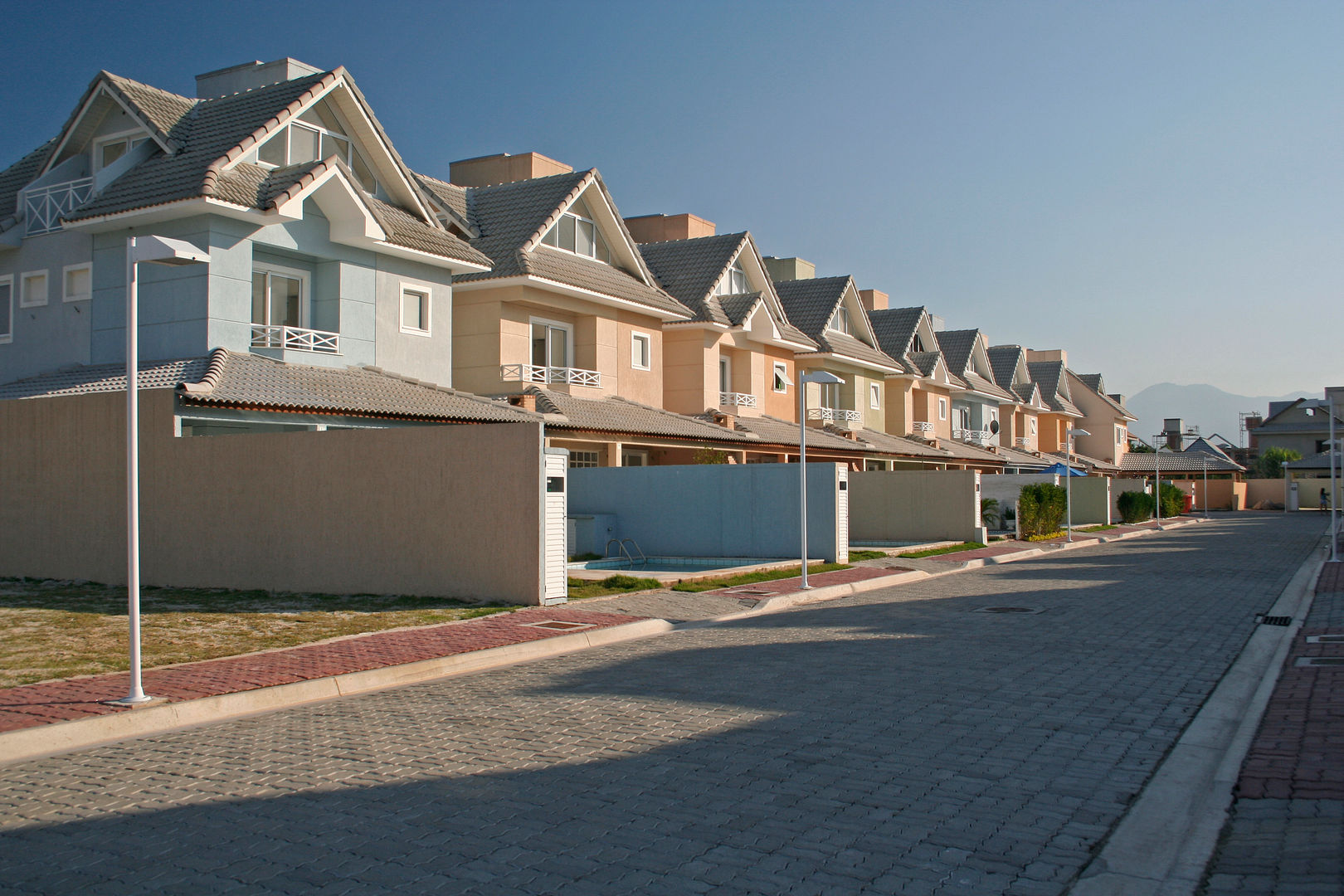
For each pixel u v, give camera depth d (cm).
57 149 2316
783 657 1130
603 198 3006
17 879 501
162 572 1755
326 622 1344
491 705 902
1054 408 6925
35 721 801
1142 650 1152
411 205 2500
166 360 2016
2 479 1866
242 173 2070
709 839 542
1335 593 1730
